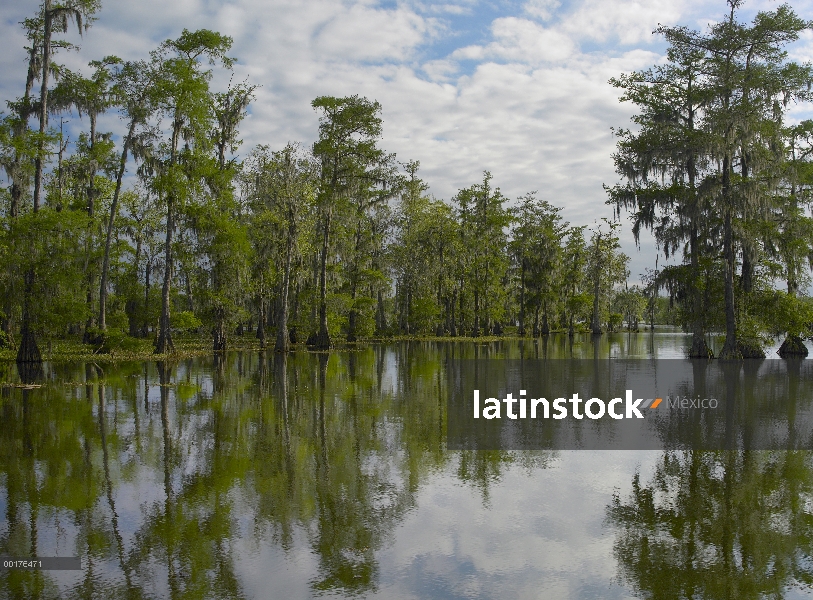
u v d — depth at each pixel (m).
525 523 7.46
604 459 10.47
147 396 16.66
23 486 8.76
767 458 10.56
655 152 28.53
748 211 27.00
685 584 5.91
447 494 8.53
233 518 7.56
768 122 26.22
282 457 10.35
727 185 27.47
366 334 45.25
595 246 67.19
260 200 37.22
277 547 6.73
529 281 61.16
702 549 6.71
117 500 8.19
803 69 26.45
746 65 27.91
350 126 35.03
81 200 36.09
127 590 5.74
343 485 8.88
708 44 27.81
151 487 8.72
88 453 10.52
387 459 10.32
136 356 28.53
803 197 30.97
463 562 6.37
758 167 27.64
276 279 36.50
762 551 6.65
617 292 86.19
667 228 30.52
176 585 5.84
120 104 31.05
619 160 30.98
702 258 29.05
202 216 30.70
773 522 7.50
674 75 29.16
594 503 8.19
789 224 28.94
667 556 6.54
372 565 6.28
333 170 35.56
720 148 26.34
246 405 15.37
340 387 18.86
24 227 24.72
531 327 66.25
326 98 34.62
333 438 11.80
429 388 18.91
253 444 11.23
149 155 31.03
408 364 27.25
